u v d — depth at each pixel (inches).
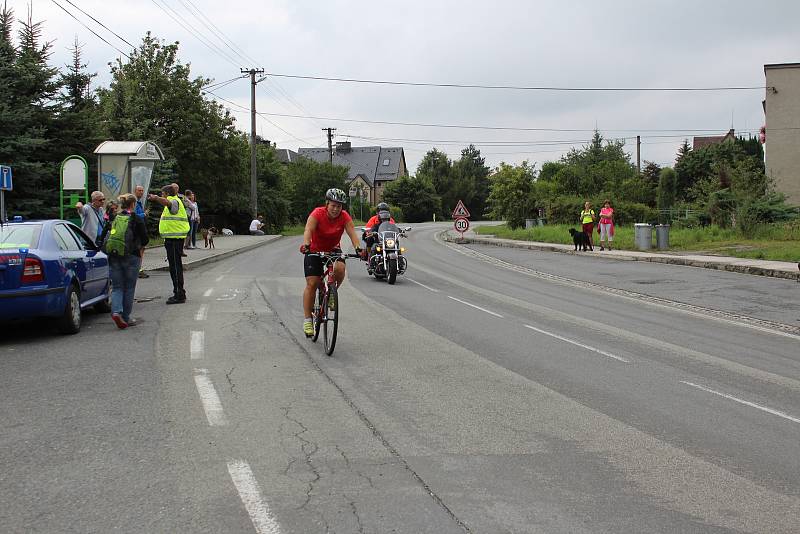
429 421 241.0
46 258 367.6
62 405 255.0
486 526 161.6
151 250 986.1
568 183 2110.0
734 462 206.2
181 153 1569.9
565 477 192.2
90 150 944.9
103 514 166.2
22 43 924.0
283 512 167.6
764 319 483.2
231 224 1841.8
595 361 343.3
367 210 3201.3
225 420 238.4
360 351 356.2
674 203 2006.6
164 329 410.3
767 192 1333.7
